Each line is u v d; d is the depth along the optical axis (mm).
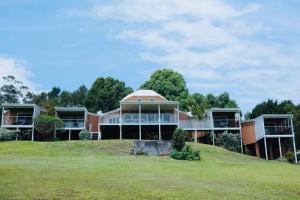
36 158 26812
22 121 47312
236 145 47156
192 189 15211
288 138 50062
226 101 78562
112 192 13891
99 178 17344
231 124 49438
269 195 15008
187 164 27031
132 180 17109
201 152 36812
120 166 23234
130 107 49094
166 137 48875
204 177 19766
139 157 31281
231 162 31812
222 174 21547
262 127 47562
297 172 24094
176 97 73625
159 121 46344
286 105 69875
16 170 19062
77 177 17375
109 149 36500
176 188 15289
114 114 48906
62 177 17188
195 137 48406
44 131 45594
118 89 82062
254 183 18078
